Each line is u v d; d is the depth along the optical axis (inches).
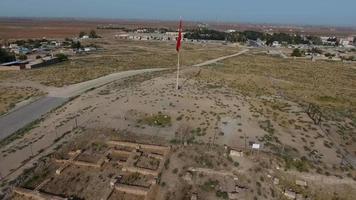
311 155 1042.7
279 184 887.1
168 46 5880.9
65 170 931.3
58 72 2701.8
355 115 1686.8
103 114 1376.7
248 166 943.0
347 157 1067.3
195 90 1761.8
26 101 1782.7
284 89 2271.2
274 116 1398.9
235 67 3339.1
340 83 2743.6
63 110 1549.0
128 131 1192.2
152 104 1465.3
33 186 858.8
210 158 980.6
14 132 1315.2
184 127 1221.1
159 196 813.9
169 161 964.0
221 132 1174.3
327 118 1475.1
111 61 3550.7
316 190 877.8
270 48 6353.3
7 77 2507.4
